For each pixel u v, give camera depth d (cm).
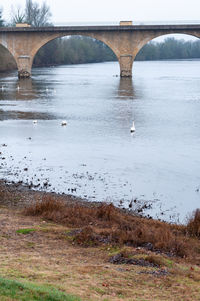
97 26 8156
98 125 3728
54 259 1308
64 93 6047
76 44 17375
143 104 4938
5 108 4662
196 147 2942
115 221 1725
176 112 4369
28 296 934
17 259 1270
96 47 19000
